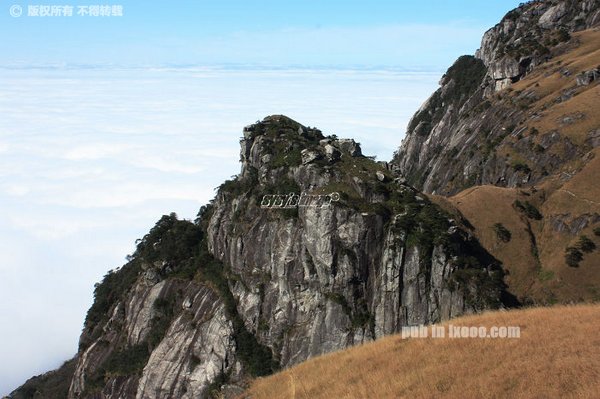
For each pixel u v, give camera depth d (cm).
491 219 11550
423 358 4631
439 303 9719
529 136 15862
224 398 5453
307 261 10544
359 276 10212
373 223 10294
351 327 9956
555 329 4566
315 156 11581
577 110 15388
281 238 11019
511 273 10675
